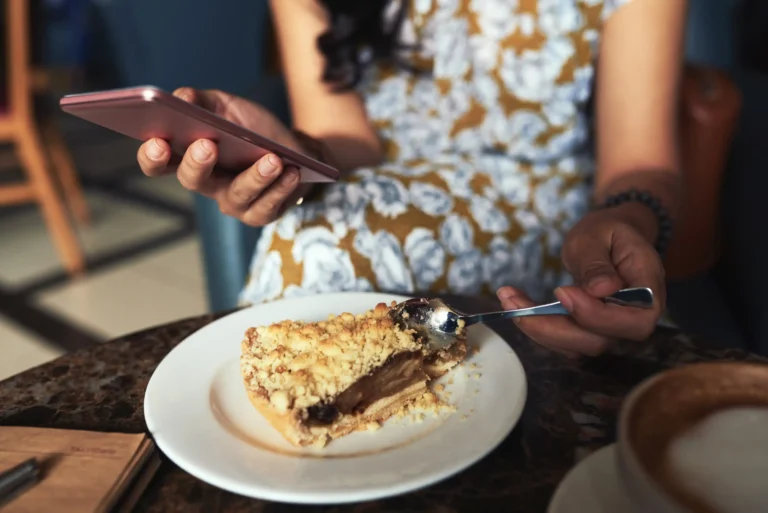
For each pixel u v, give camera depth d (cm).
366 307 50
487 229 67
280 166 45
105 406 40
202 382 42
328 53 74
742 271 78
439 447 36
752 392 30
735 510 25
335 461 35
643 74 66
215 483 33
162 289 139
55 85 243
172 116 38
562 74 70
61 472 33
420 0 73
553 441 38
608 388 42
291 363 41
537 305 45
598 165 69
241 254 74
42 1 142
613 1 67
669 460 27
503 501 34
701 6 104
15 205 182
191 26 205
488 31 71
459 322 43
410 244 63
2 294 136
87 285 141
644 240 47
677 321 73
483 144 74
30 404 40
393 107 79
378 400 40
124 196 187
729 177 84
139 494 34
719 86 78
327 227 61
